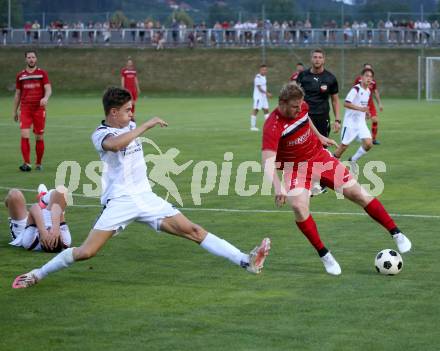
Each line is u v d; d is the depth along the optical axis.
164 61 105.88
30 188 26.33
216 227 19.66
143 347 11.32
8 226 20.20
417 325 12.11
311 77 27.30
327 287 14.25
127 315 12.80
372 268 15.55
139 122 54.81
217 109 70.31
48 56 107.50
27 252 17.36
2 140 42.41
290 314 12.73
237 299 13.60
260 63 103.94
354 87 30.48
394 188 25.31
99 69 105.62
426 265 15.71
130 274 15.38
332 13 125.19
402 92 96.44
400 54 102.56
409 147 37.22
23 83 30.53
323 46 106.25
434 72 87.56
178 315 12.77
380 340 11.48
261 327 12.12
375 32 108.50
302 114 15.45
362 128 30.02
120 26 117.50
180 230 14.20
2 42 113.56
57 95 100.44
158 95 100.50
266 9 155.12
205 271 15.52
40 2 184.38
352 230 19.06
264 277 14.99
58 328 12.19
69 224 20.39
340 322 12.30
